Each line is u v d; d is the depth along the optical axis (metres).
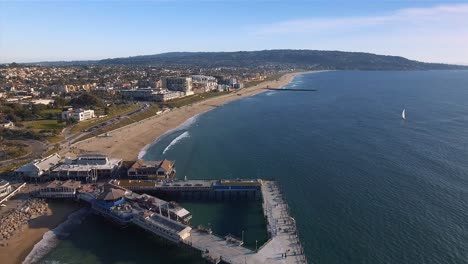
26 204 116.69
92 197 119.31
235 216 115.19
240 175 147.12
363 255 91.31
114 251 97.12
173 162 152.62
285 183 137.25
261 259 86.88
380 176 142.25
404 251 92.56
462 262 87.69
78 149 174.50
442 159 160.75
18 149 163.25
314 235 100.19
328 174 145.75
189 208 120.88
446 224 104.69
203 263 90.88
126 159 167.25
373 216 110.12
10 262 91.12
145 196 117.44
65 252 96.12
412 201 119.50
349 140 199.50
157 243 101.31
